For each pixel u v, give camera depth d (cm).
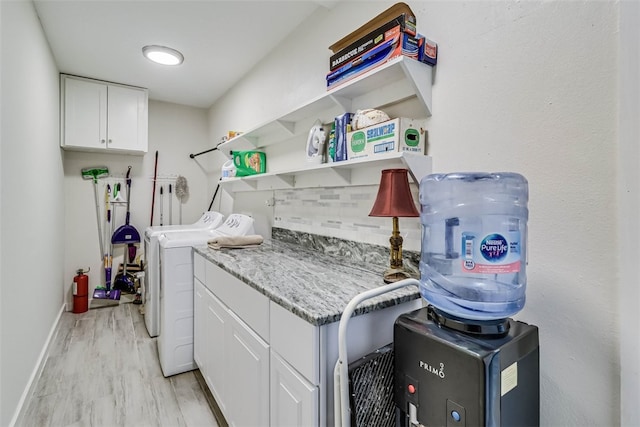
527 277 105
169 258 214
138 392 196
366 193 170
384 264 158
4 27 148
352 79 147
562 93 96
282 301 109
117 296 349
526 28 104
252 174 261
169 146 396
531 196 103
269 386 120
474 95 119
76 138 310
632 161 81
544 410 101
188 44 250
